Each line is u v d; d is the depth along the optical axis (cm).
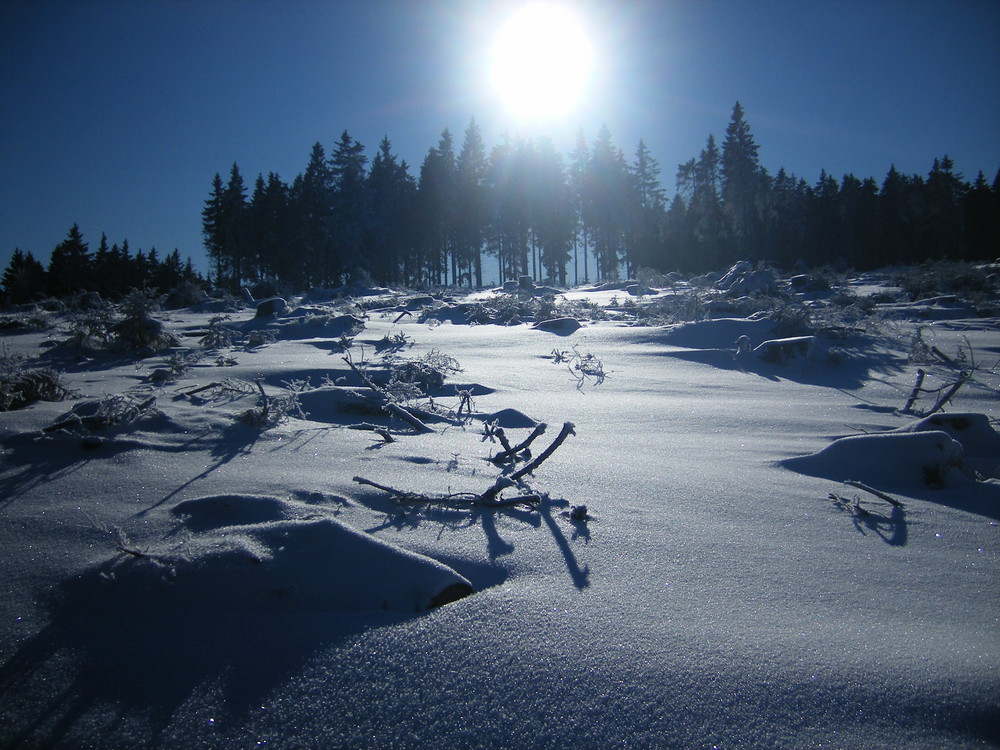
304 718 226
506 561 334
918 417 721
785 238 4856
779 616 287
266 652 259
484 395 821
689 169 5825
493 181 5622
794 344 1066
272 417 600
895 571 335
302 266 4722
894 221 4809
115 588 301
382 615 283
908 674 242
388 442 559
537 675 243
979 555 356
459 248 5556
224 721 226
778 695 232
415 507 402
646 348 1182
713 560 342
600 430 651
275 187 4775
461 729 220
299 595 294
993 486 470
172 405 632
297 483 434
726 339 1238
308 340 1285
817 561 345
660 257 5391
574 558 339
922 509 425
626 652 255
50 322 1591
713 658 252
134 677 247
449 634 267
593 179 5688
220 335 1239
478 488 439
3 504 394
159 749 214
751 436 636
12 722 226
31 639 269
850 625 280
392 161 5181
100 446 492
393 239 5091
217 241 5159
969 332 1309
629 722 221
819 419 702
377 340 1288
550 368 1009
